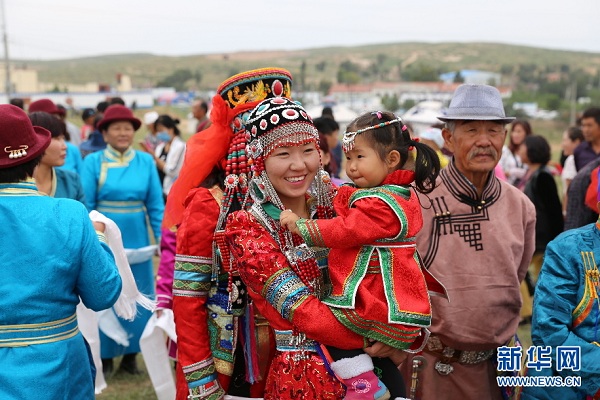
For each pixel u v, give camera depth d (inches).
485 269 144.2
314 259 111.2
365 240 105.1
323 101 3110.2
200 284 117.0
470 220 145.3
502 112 144.3
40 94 2596.0
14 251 114.7
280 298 105.8
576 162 341.7
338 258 109.0
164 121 426.3
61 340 117.7
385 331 104.7
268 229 110.5
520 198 150.3
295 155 109.0
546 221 271.4
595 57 7490.2
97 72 6609.3
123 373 243.1
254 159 111.5
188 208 118.0
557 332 129.7
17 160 117.3
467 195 145.7
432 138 261.3
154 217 254.5
